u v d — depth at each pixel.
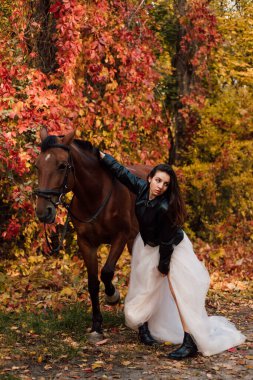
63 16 6.93
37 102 6.67
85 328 5.15
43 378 3.95
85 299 6.24
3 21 7.81
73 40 7.00
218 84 10.98
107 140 7.98
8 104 6.64
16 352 4.50
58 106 6.85
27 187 6.86
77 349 4.56
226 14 11.34
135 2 8.78
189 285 4.36
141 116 8.13
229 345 4.58
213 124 9.88
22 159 6.50
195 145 9.93
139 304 4.56
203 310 4.54
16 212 8.02
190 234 9.51
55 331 5.05
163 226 4.29
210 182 9.34
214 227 9.44
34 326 5.20
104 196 4.85
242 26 10.98
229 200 9.66
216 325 4.80
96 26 7.45
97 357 4.43
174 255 4.40
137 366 4.19
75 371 4.12
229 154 9.40
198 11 9.76
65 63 7.01
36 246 7.73
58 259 7.83
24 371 4.11
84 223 4.88
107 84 7.78
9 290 6.52
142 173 5.90
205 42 10.08
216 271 7.87
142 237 4.48
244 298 6.68
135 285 4.62
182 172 9.46
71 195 7.45
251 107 9.70
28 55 7.62
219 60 10.92
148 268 4.52
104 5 7.40
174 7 10.53
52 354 4.45
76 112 7.23
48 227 7.42
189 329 4.36
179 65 10.34
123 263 7.71
